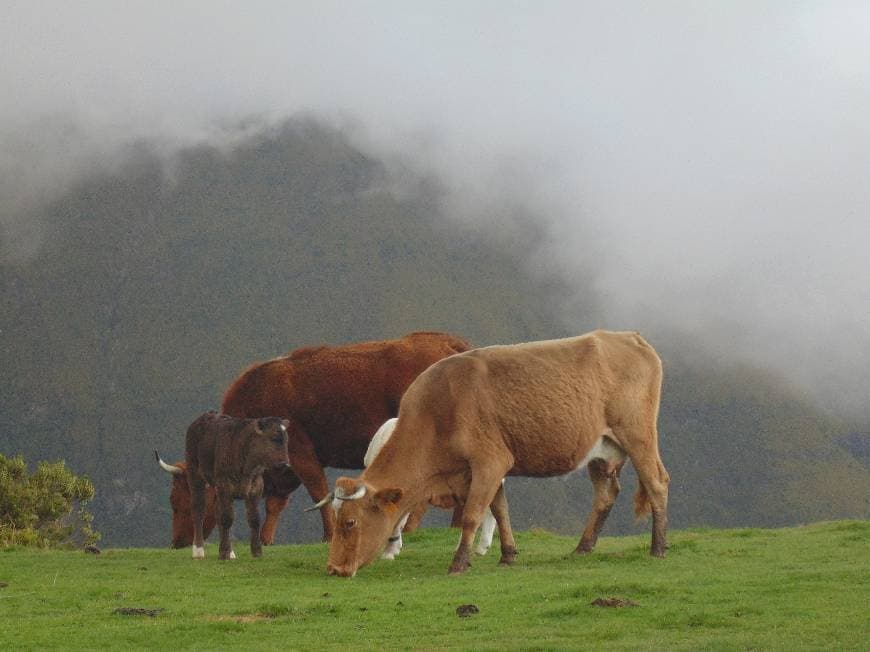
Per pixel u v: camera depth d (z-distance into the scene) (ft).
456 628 39.83
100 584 51.72
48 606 46.24
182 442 399.85
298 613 43.24
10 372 426.10
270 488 79.77
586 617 40.57
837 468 428.15
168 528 362.53
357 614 42.73
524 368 54.95
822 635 36.27
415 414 54.95
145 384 425.69
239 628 40.40
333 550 53.93
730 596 43.42
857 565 51.47
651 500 57.16
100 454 395.75
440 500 56.18
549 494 339.16
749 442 442.09
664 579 48.47
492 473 54.24
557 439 54.80
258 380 76.59
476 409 54.39
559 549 64.85
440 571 55.62
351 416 75.92
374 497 53.57
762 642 35.37
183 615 43.50
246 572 55.52
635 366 56.90
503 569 54.70
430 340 77.51
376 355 76.38
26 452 398.83
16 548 70.49
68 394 417.49
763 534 69.77
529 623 39.99
